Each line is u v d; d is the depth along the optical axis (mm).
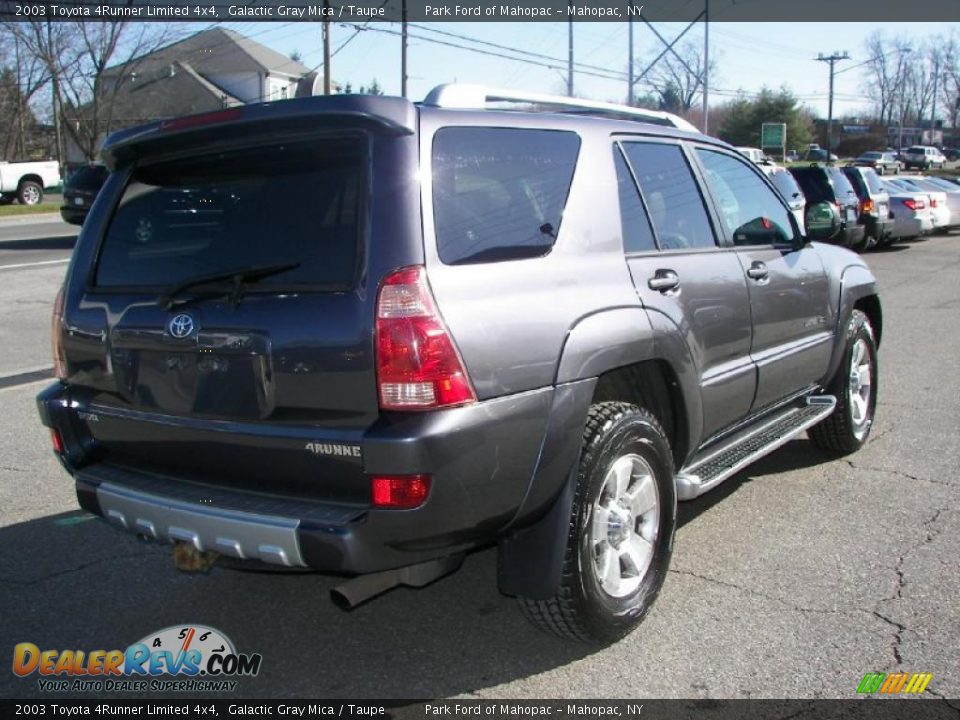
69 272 3822
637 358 3625
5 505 5340
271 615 4047
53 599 4199
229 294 3191
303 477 3117
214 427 3248
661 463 3797
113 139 3682
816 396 5523
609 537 3633
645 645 3666
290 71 54844
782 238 5230
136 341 3428
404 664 3617
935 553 4449
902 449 6109
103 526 5035
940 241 23781
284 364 3068
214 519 3131
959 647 3584
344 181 3160
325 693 3430
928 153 84125
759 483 5508
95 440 3756
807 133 82250
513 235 3334
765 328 4746
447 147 3221
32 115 48344
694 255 4246
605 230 3719
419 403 2934
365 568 3000
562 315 3350
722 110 90000
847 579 4188
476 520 3094
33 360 9156
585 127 3842
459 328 3010
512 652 3684
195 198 3488
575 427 3326
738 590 4102
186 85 50781
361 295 2980
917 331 10641
